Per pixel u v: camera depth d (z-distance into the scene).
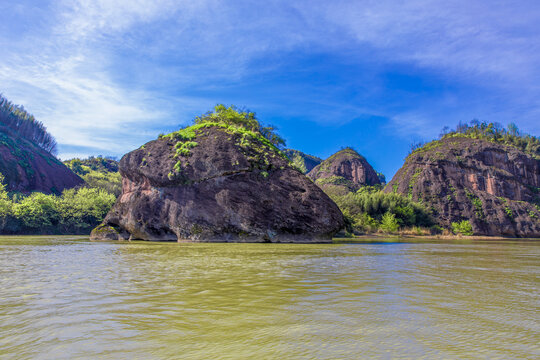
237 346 3.32
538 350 3.24
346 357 3.03
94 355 3.11
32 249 17.39
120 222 31.69
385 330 3.84
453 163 77.50
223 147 29.98
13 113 122.44
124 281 7.23
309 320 4.25
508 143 97.81
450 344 3.40
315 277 7.90
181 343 3.42
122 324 4.08
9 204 52.72
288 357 3.03
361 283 7.04
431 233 59.44
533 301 5.38
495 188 74.81
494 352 3.18
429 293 5.98
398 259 12.91
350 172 114.62
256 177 28.80
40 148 110.69
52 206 56.69
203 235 27.69
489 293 6.02
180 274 8.33
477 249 21.09
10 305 5.03
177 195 29.50
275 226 27.19
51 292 6.00
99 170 141.38
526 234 66.62
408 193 77.62
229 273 8.53
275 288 6.44
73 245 21.45
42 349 3.27
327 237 28.33
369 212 59.81
